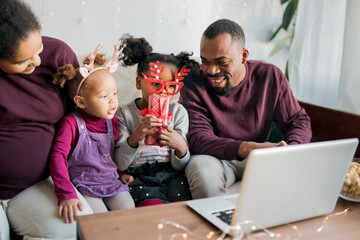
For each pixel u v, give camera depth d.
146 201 1.21
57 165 1.06
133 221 0.79
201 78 1.43
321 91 2.24
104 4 1.99
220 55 1.28
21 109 1.06
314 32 2.19
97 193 1.17
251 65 1.45
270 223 0.80
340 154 0.83
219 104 1.43
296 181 0.79
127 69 1.62
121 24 2.05
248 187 0.73
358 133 1.42
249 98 1.42
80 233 0.75
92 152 1.19
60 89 1.18
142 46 1.41
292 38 2.38
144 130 1.19
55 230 0.99
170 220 0.81
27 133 1.07
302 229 0.82
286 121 1.47
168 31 2.17
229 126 1.43
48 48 1.15
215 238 0.75
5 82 1.04
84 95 1.13
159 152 1.34
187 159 1.33
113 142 1.26
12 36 0.91
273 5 2.39
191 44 2.24
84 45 2.00
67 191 1.02
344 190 0.98
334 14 2.12
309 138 1.41
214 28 1.30
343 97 1.89
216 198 0.94
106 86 1.13
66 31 1.94
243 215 0.76
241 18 2.34
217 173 1.26
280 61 2.49
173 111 1.38
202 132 1.37
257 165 0.72
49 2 1.87
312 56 2.23
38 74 1.11
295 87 2.30
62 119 1.17
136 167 1.32
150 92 1.25
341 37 2.13
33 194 1.07
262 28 2.40
